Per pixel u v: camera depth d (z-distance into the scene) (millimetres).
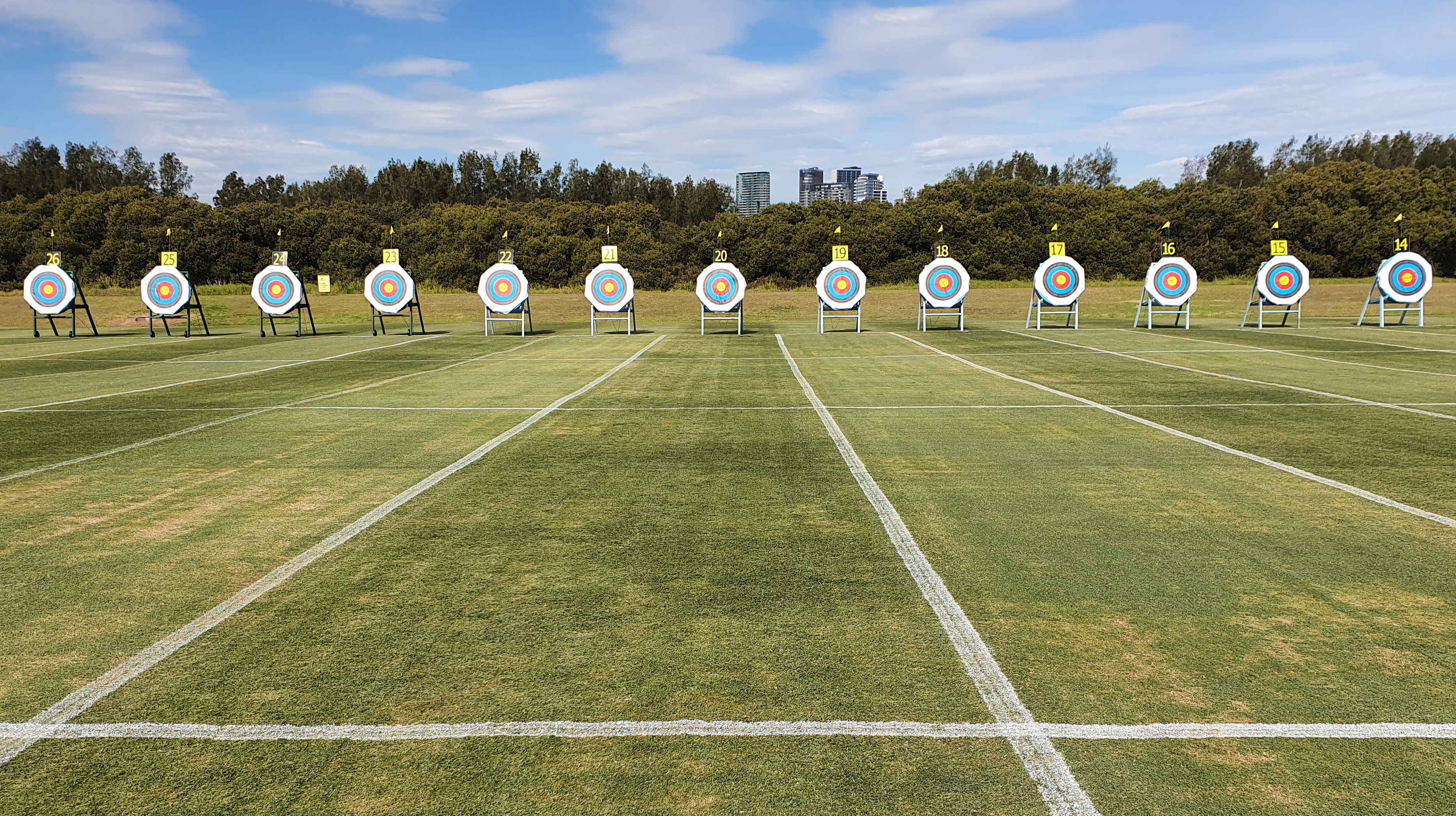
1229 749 2828
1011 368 13719
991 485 6348
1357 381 11836
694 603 4078
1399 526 5230
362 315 27812
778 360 15125
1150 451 7516
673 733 2938
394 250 21469
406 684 3291
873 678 3318
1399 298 21062
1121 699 3148
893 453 7484
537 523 5406
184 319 27359
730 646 3609
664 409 9922
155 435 8422
